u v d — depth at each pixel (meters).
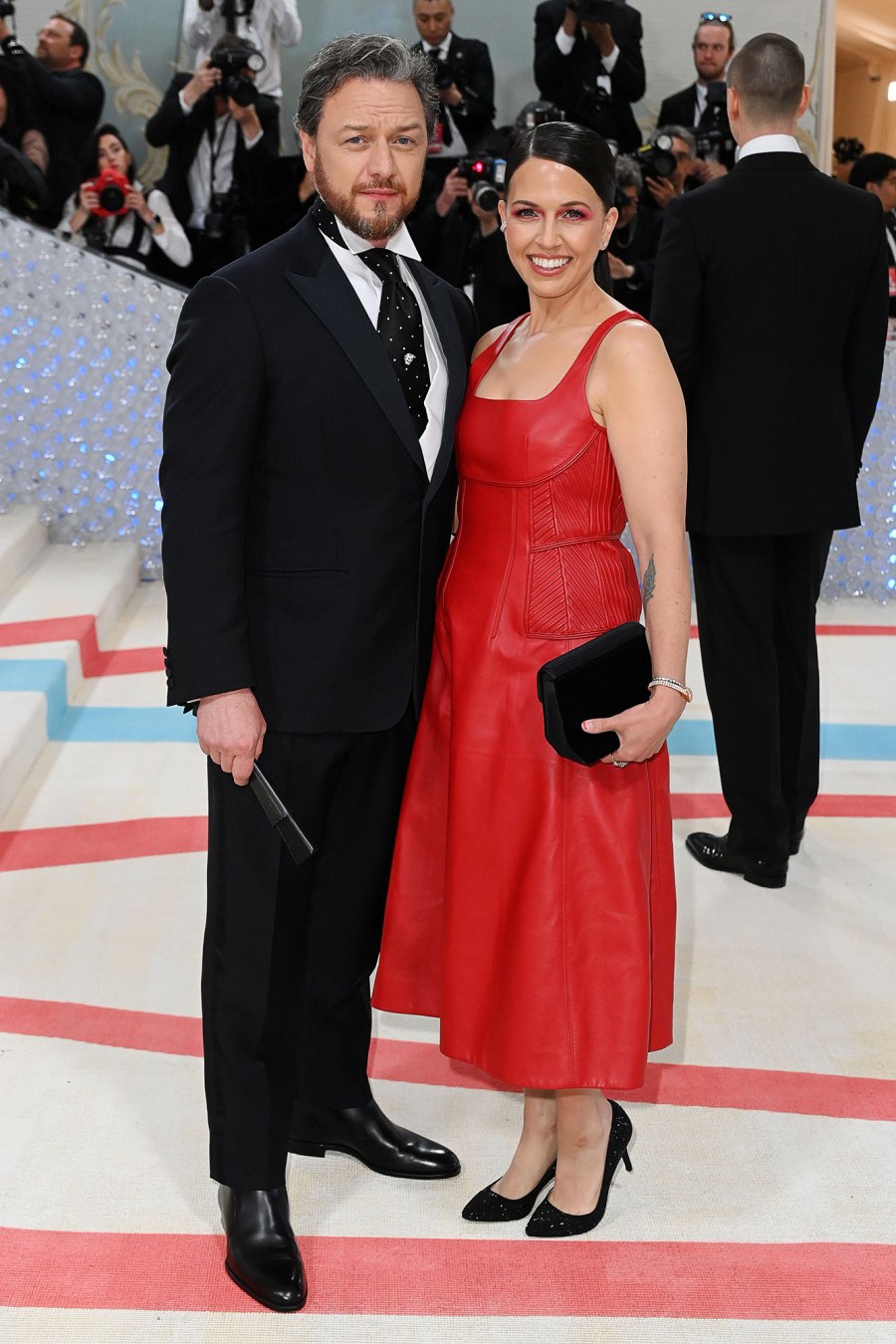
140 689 4.15
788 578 2.96
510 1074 1.79
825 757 3.79
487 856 1.80
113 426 5.27
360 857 1.94
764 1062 2.37
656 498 1.69
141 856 3.09
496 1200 1.95
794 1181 2.06
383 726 1.78
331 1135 2.08
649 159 5.45
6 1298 1.78
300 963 1.82
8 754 3.30
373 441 1.70
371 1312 1.77
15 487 5.27
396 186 1.66
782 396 2.80
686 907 2.94
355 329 1.68
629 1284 1.83
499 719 1.77
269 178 5.68
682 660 1.71
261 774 1.70
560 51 5.77
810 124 6.43
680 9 6.27
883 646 4.76
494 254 5.21
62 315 5.20
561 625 1.75
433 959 1.95
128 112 6.18
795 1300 1.80
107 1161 2.06
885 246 2.85
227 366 1.63
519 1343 1.72
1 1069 2.28
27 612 4.41
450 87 5.52
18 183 5.55
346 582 1.73
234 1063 1.79
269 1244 1.78
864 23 7.34
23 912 2.82
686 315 2.81
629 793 1.77
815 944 2.79
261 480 1.71
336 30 6.20
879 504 5.23
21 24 6.09
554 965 1.76
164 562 1.67
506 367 1.79
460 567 1.83
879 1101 2.26
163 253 5.62
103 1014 2.45
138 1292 1.80
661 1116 2.22
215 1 5.79
